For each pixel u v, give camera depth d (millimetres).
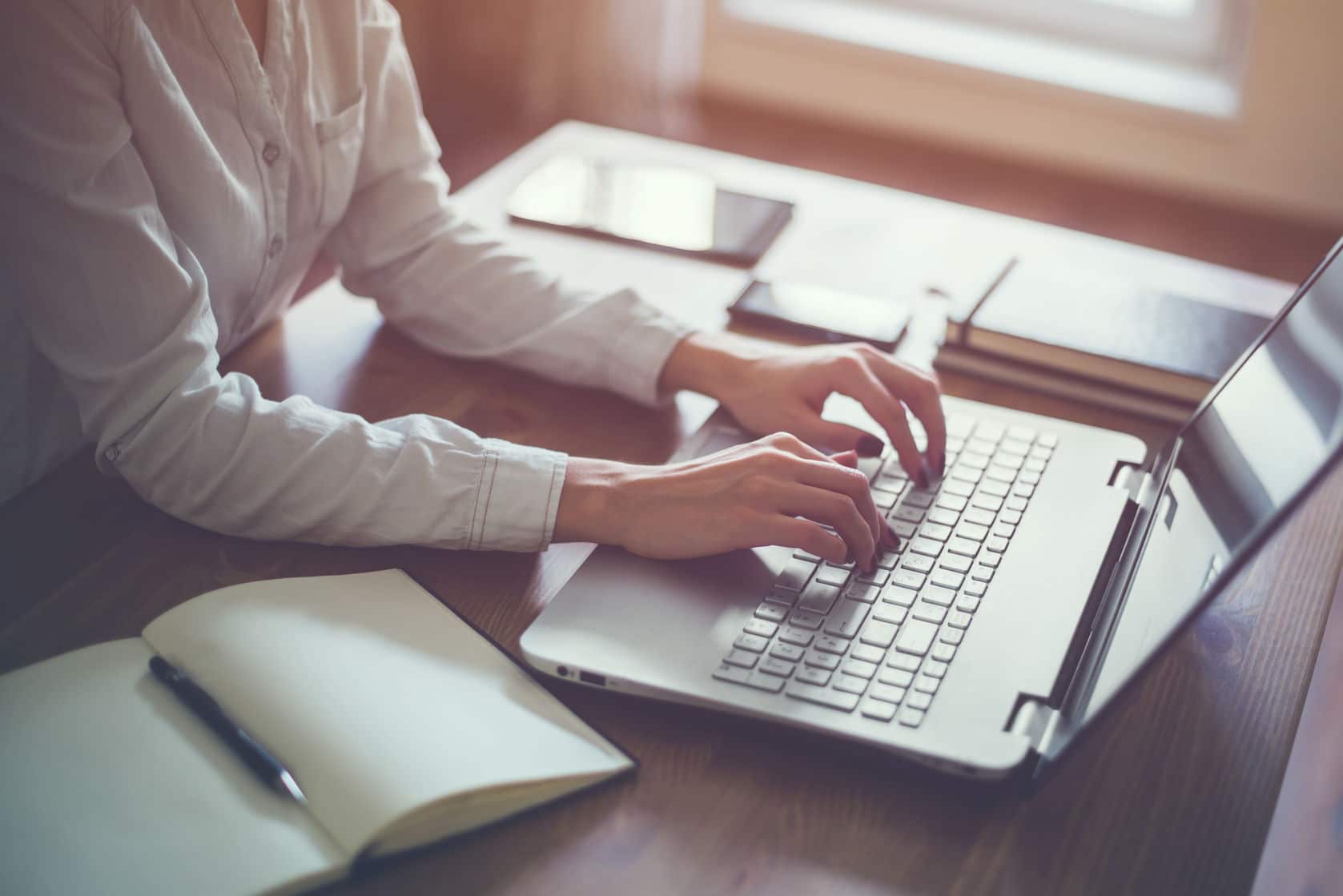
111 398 819
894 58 3221
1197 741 716
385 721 630
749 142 3230
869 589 786
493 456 830
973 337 1064
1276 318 905
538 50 3271
